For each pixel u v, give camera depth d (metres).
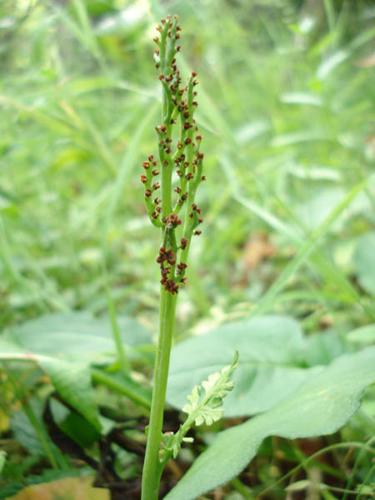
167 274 0.15
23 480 0.19
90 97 0.48
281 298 0.28
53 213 0.46
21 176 0.45
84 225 0.48
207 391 0.15
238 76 0.66
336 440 0.22
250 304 0.35
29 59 0.34
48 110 0.33
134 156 0.30
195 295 0.35
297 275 0.40
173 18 0.14
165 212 0.15
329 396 0.16
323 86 0.36
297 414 0.16
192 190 0.15
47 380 0.27
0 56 0.36
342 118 0.50
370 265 0.33
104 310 0.39
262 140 0.59
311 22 0.33
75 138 0.35
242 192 0.44
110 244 0.46
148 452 0.15
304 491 0.20
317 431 0.15
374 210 0.41
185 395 0.20
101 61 0.33
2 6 0.30
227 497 0.19
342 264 0.40
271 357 0.22
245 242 0.53
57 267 0.43
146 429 0.15
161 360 0.15
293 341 0.23
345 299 0.27
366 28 0.54
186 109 0.14
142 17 0.39
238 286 0.45
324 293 0.28
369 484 0.19
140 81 0.54
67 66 0.46
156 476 0.15
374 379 0.16
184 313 0.38
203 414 0.15
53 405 0.22
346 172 0.47
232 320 0.34
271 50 0.64
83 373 0.21
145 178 0.15
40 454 0.21
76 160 0.41
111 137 0.41
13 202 0.36
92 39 0.33
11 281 0.35
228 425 0.24
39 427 0.21
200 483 0.15
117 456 0.22
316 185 0.47
